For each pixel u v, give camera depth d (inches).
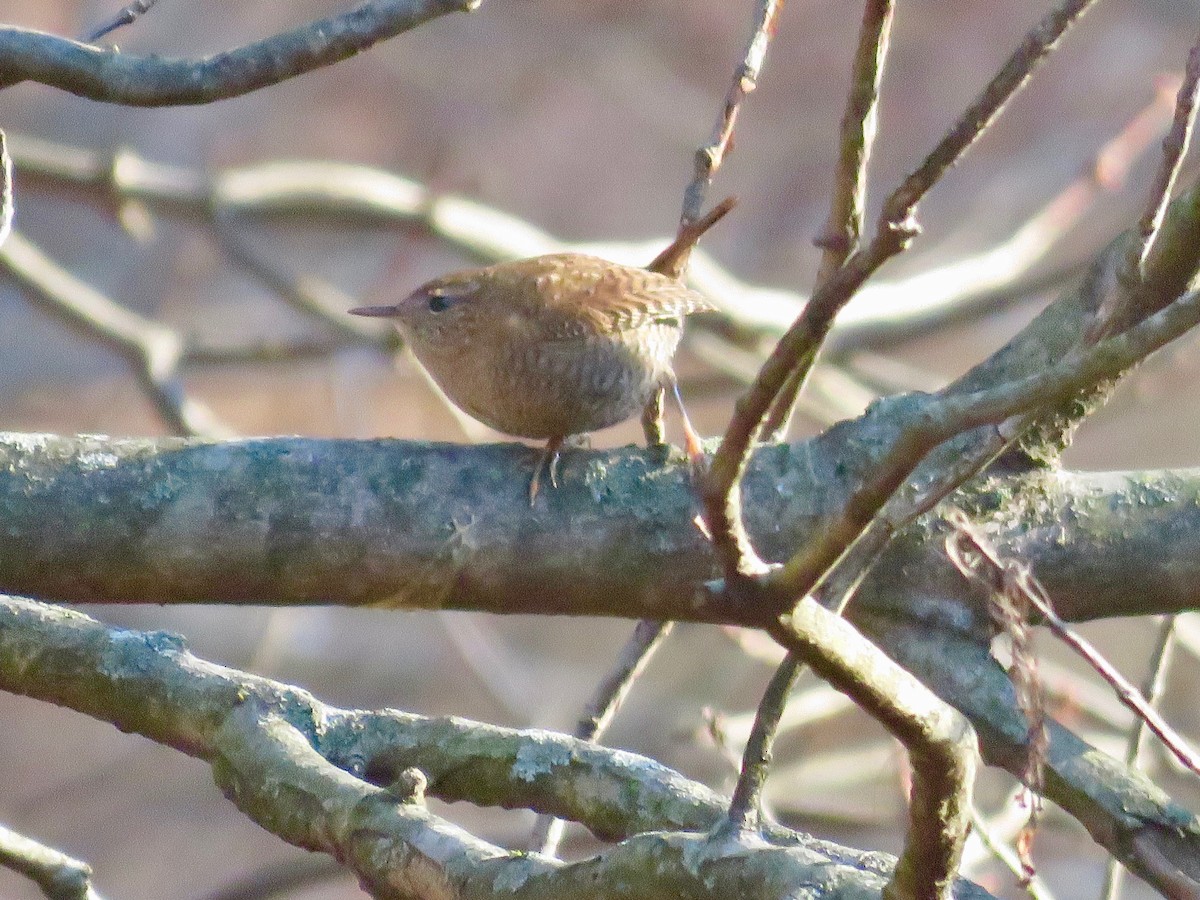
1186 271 216.8
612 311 275.6
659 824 203.5
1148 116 453.4
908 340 461.4
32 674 223.0
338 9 776.3
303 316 724.7
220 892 405.4
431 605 229.8
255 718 212.4
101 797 705.6
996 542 229.9
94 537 223.8
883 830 426.6
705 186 243.0
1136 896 597.6
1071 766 215.2
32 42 192.9
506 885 179.3
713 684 666.8
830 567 141.7
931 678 224.4
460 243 482.6
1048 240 463.8
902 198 135.3
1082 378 142.0
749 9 757.9
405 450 231.3
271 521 224.7
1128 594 232.4
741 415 139.7
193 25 765.9
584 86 763.4
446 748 216.2
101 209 491.8
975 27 735.1
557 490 228.1
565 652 763.4
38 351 732.0
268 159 754.8
